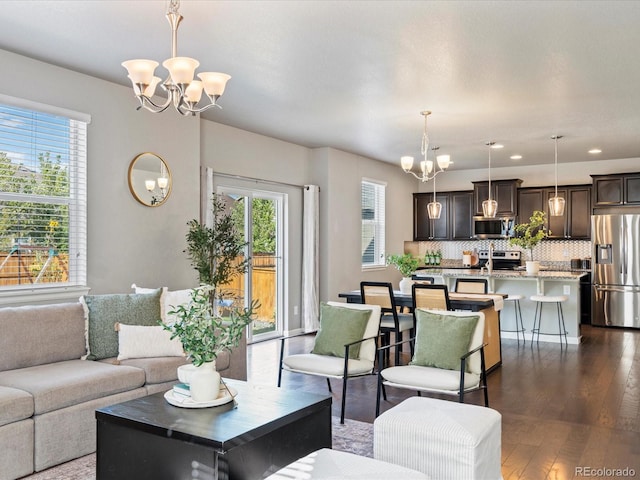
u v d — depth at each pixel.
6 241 4.02
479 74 4.45
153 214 5.05
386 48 3.87
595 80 4.62
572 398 4.42
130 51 3.96
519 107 5.51
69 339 3.70
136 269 4.89
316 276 7.62
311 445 2.77
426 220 10.41
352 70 4.35
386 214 9.51
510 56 4.03
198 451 2.31
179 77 2.61
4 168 3.99
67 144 4.41
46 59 4.13
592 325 8.38
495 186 9.52
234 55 4.02
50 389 3.03
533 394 4.54
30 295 4.07
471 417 2.64
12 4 3.20
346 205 8.23
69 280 4.43
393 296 5.14
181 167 5.35
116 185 4.72
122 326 3.83
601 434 3.58
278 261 7.41
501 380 5.01
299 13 3.29
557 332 7.01
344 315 4.20
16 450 2.85
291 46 3.84
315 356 4.09
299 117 5.96
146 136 5.00
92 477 2.91
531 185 9.64
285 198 7.40
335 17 3.35
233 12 3.27
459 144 7.57
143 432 2.45
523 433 3.60
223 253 5.47
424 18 3.37
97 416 2.62
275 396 2.88
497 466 2.68
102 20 3.42
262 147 6.95
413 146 7.75
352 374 3.88
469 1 3.13
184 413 2.58
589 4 3.16
